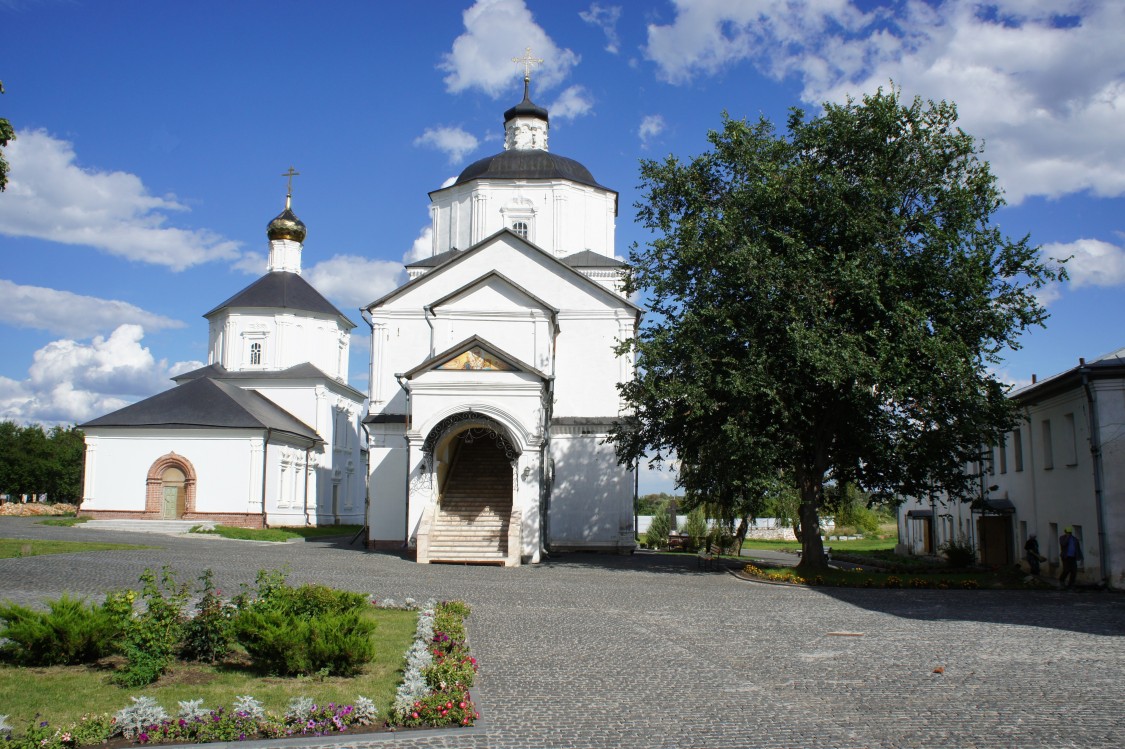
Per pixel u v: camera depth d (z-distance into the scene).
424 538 29.33
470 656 12.20
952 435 26.78
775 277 26.44
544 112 47.28
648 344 27.47
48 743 8.48
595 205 44.81
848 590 24.12
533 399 30.69
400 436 37.84
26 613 12.20
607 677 11.84
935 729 9.39
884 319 26.62
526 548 30.47
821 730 9.34
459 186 44.44
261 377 58.16
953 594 23.39
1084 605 20.84
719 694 10.90
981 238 26.58
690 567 31.22
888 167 27.75
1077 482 27.30
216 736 8.90
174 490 46.50
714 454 27.84
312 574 24.19
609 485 37.47
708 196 30.28
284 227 62.66
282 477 50.59
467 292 36.59
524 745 8.80
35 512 59.81
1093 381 25.75
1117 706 10.37
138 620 11.54
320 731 9.12
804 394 26.67
